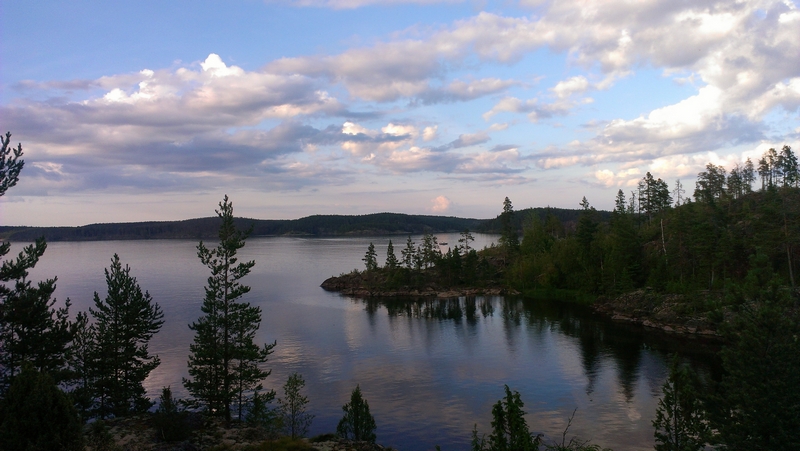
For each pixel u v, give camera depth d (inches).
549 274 5206.7
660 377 2319.1
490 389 2239.2
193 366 1791.3
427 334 3452.3
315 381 2417.6
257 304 4945.9
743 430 1155.9
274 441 1181.7
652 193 5339.6
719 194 5713.6
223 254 1763.0
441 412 1984.5
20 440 717.9
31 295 1244.5
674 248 4128.9
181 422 1198.3
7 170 1067.3
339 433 1536.7
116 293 1689.2
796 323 1190.9
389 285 5718.5
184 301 4776.1
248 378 1679.4
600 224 6013.8
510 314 4121.6
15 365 1256.8
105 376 1660.9
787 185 5231.3
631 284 4143.7
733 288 1401.3
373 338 3363.7
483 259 6220.5
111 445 1031.6
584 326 3523.6
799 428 1108.5
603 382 2274.9
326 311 4527.6
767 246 3321.9
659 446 1245.7
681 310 3415.4
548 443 1641.2
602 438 1681.8
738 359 1222.3
